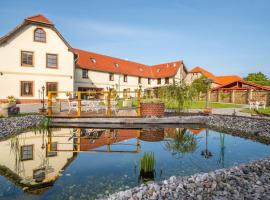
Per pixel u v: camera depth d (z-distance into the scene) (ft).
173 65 128.57
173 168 17.90
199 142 28.22
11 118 36.11
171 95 50.85
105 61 107.76
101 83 98.68
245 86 102.32
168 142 28.25
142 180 15.25
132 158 20.80
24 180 15.17
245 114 47.21
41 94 69.62
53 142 27.96
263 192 11.50
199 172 16.92
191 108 63.62
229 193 11.57
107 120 40.52
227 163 19.35
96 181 15.03
